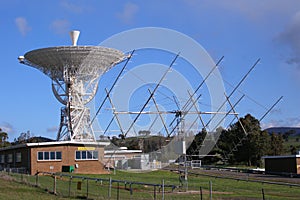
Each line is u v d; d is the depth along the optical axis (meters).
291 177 55.16
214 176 51.97
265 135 89.69
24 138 106.75
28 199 25.41
